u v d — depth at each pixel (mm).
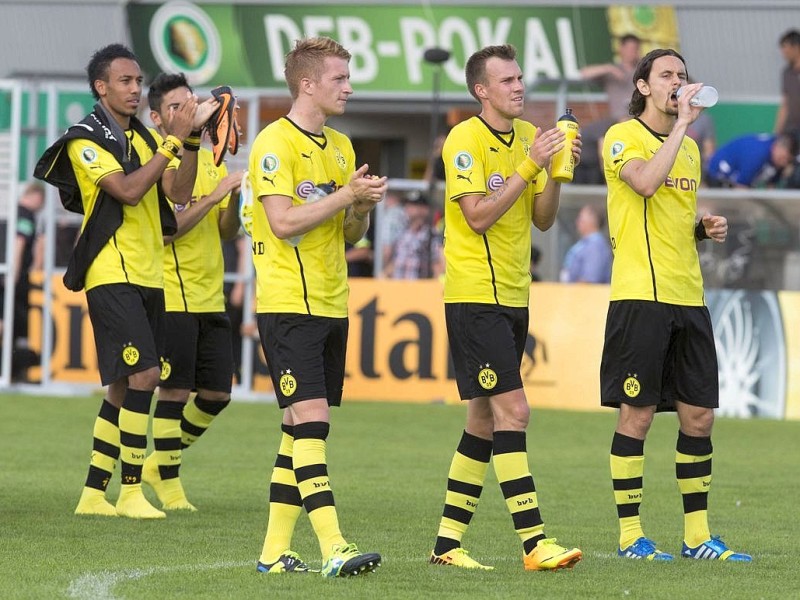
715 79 50594
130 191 18953
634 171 16688
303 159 15383
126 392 19609
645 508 21688
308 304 15242
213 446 29281
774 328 37875
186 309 21094
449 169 16094
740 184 42438
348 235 15906
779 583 15148
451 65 51062
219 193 20766
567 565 15539
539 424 34656
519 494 15773
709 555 16984
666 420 37312
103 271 19234
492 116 16344
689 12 50281
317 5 50969
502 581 14969
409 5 50781
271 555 15500
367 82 51312
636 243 16953
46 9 52281
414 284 39156
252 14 51062
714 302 38656
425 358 39031
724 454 29609
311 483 15031
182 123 19094
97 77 19469
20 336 40188
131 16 51719
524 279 16266
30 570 15305
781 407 37656
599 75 46812
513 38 50469
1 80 38688
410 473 25391
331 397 15750
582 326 38750
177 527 18812
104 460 20031
